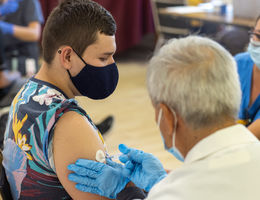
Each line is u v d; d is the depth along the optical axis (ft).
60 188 4.02
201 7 14.28
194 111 2.94
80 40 3.87
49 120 3.70
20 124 3.86
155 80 3.12
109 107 12.15
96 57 4.01
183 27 14.74
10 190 4.25
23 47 10.48
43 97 3.90
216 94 2.90
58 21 3.86
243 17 12.08
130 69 15.96
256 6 11.65
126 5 16.21
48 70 4.10
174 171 3.09
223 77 2.93
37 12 10.66
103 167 3.81
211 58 2.96
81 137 3.76
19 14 10.50
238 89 3.03
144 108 12.10
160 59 3.11
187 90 2.92
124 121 11.19
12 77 9.07
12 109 4.10
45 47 4.00
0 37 9.19
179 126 3.14
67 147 3.72
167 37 15.31
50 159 3.76
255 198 2.73
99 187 3.80
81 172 3.72
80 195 3.88
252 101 6.34
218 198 2.76
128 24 16.49
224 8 12.94
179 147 3.24
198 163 2.96
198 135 3.07
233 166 2.85
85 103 12.37
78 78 4.07
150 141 10.02
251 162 2.86
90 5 3.92
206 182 2.83
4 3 10.25
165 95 3.05
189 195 2.81
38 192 4.03
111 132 10.46
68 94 4.22
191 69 2.94
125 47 16.78
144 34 17.20
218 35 12.94
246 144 2.96
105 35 3.94
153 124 11.00
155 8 15.16
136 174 4.15
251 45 5.85
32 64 10.41
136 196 4.00
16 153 3.96
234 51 11.84
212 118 2.97
